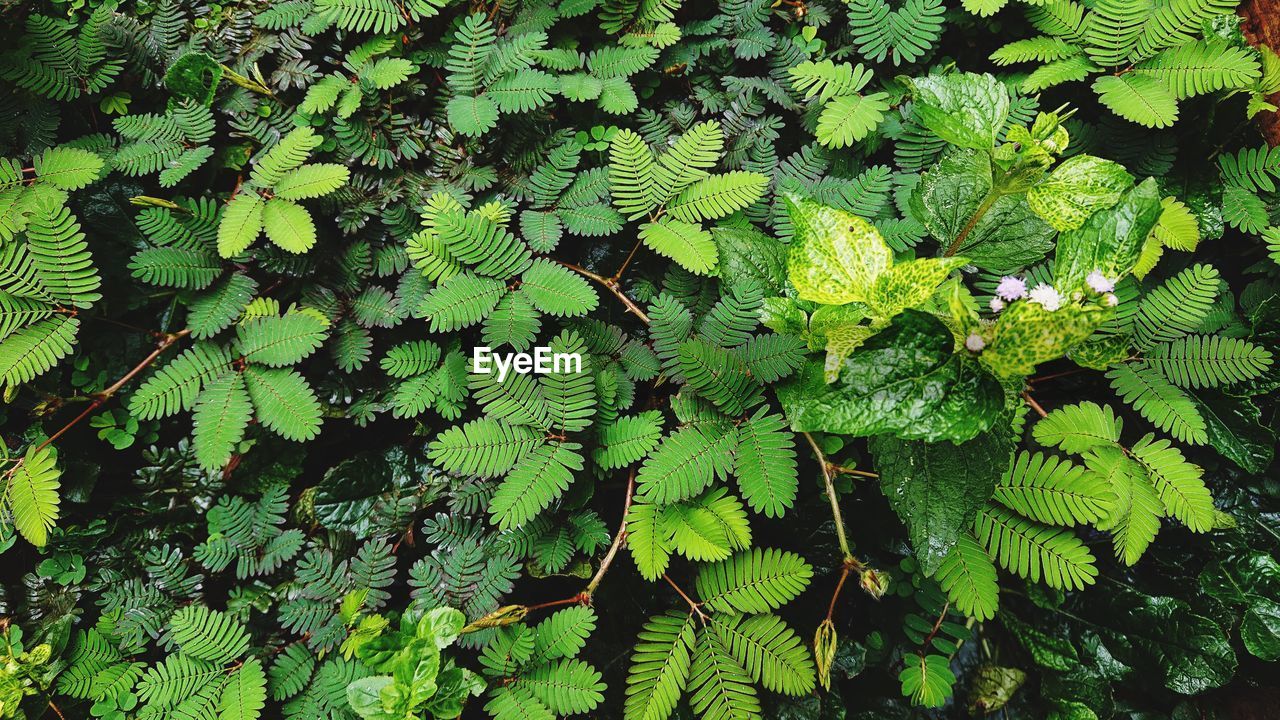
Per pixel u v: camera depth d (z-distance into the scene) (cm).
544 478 36
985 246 36
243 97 41
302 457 41
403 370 39
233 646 37
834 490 39
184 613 38
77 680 38
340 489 40
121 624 38
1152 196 30
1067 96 42
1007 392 32
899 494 35
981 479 34
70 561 39
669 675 37
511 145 41
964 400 30
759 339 37
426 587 38
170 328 40
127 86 41
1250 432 40
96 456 41
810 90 39
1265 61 40
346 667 37
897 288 32
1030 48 40
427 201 40
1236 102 40
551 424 37
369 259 41
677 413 37
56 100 41
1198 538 43
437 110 41
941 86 33
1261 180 41
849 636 43
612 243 41
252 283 40
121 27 41
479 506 39
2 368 37
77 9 41
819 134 38
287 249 37
